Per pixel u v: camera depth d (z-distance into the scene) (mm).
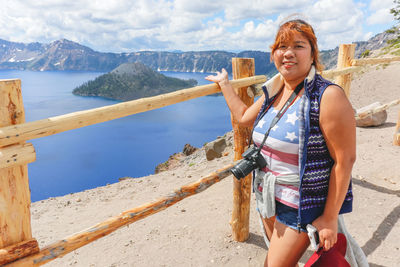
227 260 2945
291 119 1509
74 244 1620
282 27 1543
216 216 3965
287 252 1568
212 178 2299
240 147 2838
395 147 6039
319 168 1459
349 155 1370
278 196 1587
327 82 1403
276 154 1589
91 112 1631
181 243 3352
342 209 1521
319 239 1448
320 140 1425
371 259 2820
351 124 1347
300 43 1468
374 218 3525
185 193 2131
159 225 3914
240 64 2654
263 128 1672
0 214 1360
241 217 3119
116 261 3186
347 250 1691
